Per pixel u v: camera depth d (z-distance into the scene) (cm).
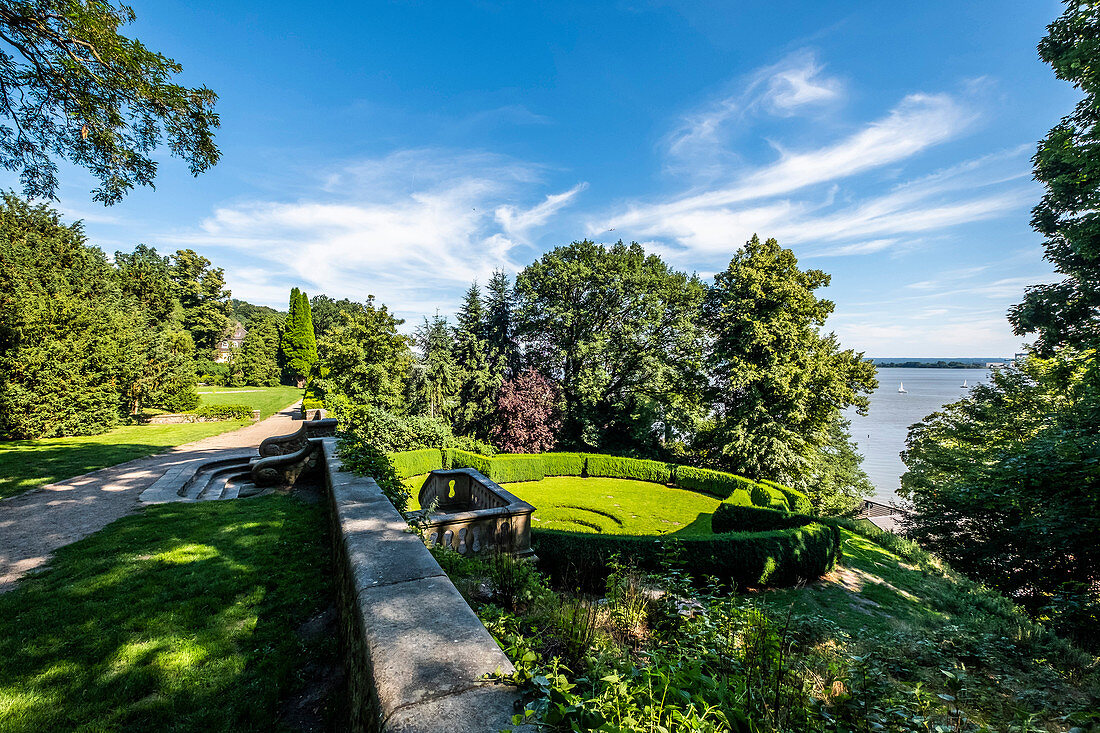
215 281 5841
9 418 1611
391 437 2150
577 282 2777
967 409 1866
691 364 2706
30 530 658
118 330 2333
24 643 369
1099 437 770
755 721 218
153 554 560
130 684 321
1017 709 351
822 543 1095
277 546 586
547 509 1823
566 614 374
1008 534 1139
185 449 1555
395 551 342
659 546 942
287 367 5909
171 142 913
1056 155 1238
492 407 2703
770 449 2155
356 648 254
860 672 379
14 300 1709
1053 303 1370
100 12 716
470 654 199
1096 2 1052
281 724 291
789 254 2411
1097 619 667
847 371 2453
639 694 177
